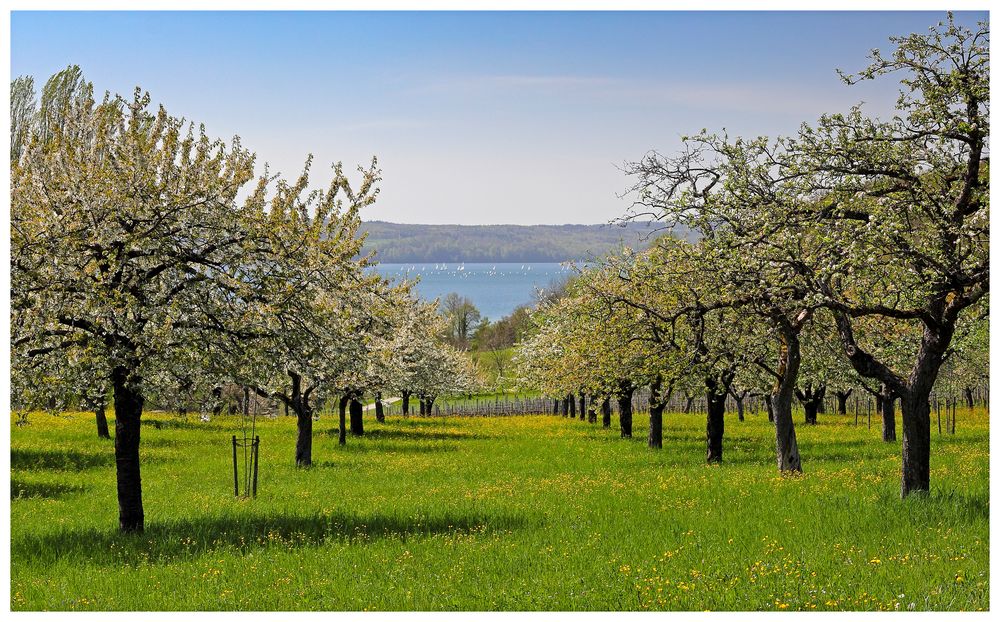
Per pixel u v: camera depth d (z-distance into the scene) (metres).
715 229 18.06
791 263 16.75
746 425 51.97
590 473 28.03
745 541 14.73
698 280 18.98
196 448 38.41
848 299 17.77
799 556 13.30
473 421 62.19
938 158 16.77
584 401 63.91
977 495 17.44
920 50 15.89
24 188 15.56
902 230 14.77
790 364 24.61
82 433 42.53
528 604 11.39
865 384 36.72
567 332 34.41
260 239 16.91
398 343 40.75
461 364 69.38
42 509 22.00
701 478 24.44
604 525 16.97
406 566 13.93
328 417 64.00
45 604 12.09
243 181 17.44
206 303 16.23
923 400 17.64
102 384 16.38
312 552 15.32
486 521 18.03
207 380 16.69
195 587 13.05
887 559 12.80
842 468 25.78
